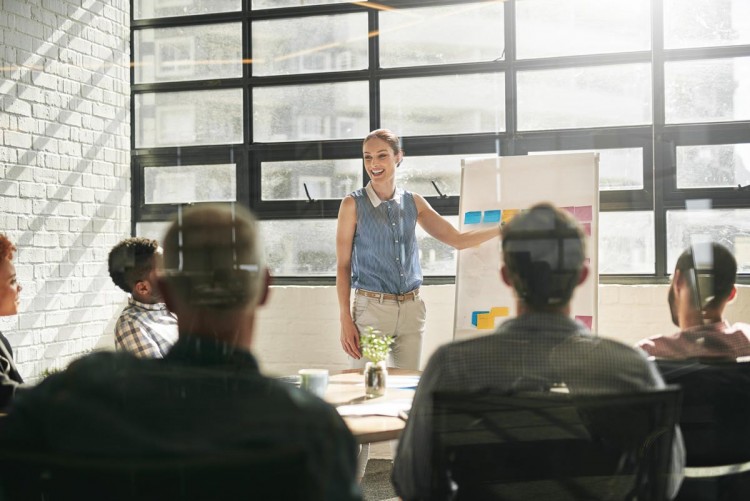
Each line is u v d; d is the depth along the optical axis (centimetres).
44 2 264
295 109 287
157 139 265
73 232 256
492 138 308
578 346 94
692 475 110
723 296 125
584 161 256
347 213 249
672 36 294
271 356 268
